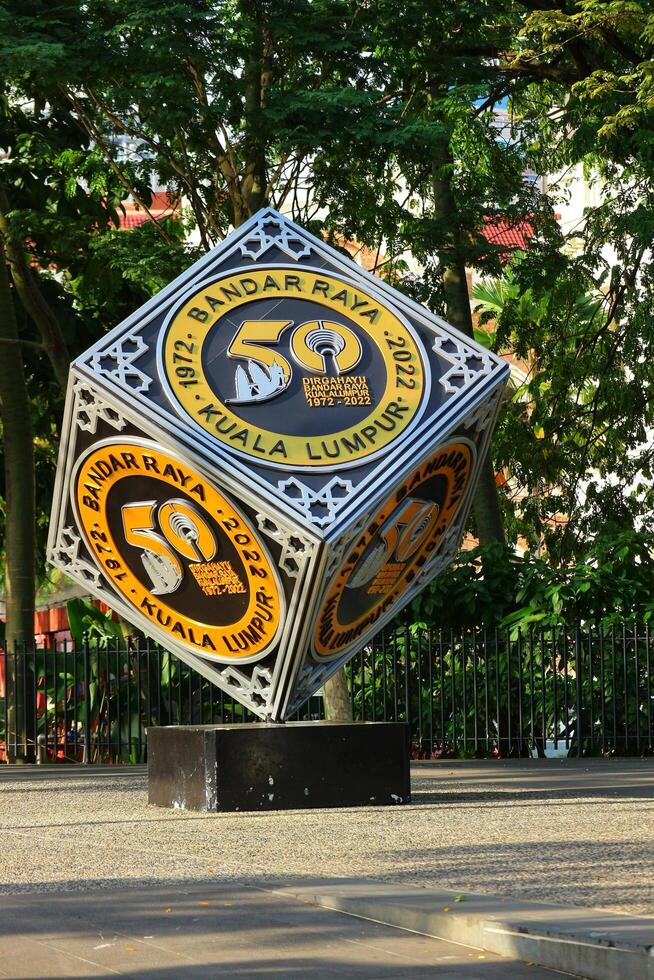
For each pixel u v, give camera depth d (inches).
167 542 432.5
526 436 917.8
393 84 703.1
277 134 619.2
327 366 432.5
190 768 434.3
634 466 944.9
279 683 436.1
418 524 443.8
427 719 711.7
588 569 722.8
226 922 248.4
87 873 304.3
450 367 442.3
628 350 886.4
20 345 769.6
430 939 236.5
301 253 457.1
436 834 358.0
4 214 713.0
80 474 436.8
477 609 720.3
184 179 694.5
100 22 629.6
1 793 525.0
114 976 212.8
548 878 279.9
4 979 211.2
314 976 212.7
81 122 732.0
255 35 645.9
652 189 853.8
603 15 692.7
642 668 694.5
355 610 450.3
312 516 401.4
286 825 384.5
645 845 328.5
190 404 418.6
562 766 611.2
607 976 208.4
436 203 754.2
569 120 808.3
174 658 732.7
